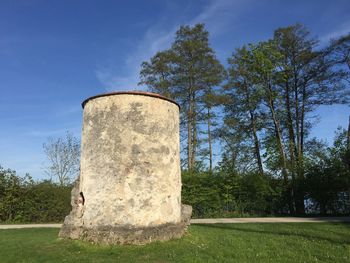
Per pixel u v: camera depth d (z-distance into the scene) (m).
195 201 21.89
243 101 29.39
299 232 12.10
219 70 28.34
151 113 10.08
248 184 23.05
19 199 19.50
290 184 24.11
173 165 10.39
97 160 9.79
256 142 29.11
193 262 7.69
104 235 9.13
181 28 28.75
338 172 23.25
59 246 9.30
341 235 11.35
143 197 9.48
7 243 10.27
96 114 10.12
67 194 20.22
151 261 7.79
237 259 7.99
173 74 28.66
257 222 16.50
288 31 29.58
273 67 26.72
